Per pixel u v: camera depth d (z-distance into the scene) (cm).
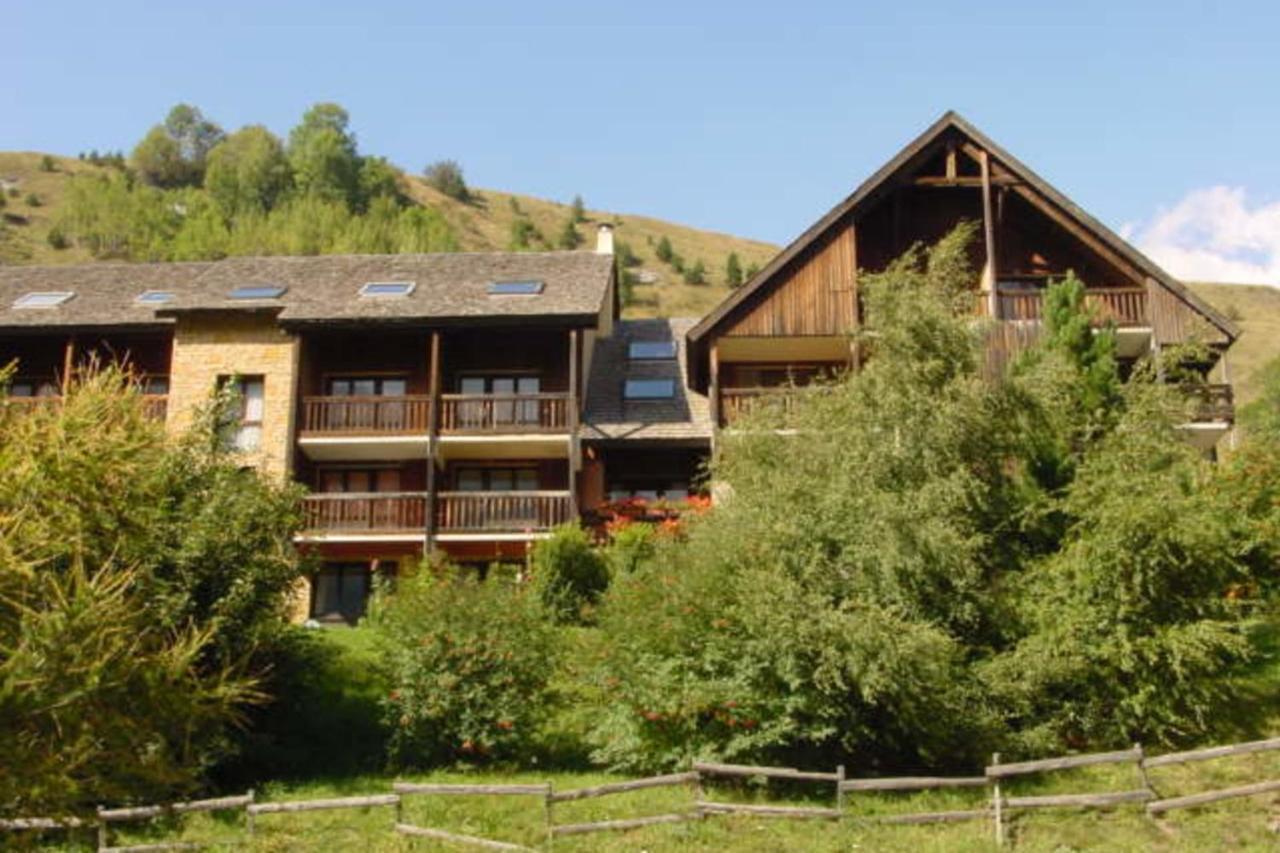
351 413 2553
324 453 2609
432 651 1484
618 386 2777
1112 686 1454
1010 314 2489
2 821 758
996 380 1755
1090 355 1927
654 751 1403
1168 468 1628
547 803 1235
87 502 840
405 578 1805
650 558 1942
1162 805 1256
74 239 9331
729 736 1385
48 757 730
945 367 1738
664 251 10269
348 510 2462
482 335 2698
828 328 2506
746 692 1358
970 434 1689
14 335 2652
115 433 858
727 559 1466
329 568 2553
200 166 12769
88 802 825
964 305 1844
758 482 1628
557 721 1576
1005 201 2658
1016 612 1519
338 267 2919
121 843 1245
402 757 1495
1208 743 1453
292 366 2581
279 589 1506
